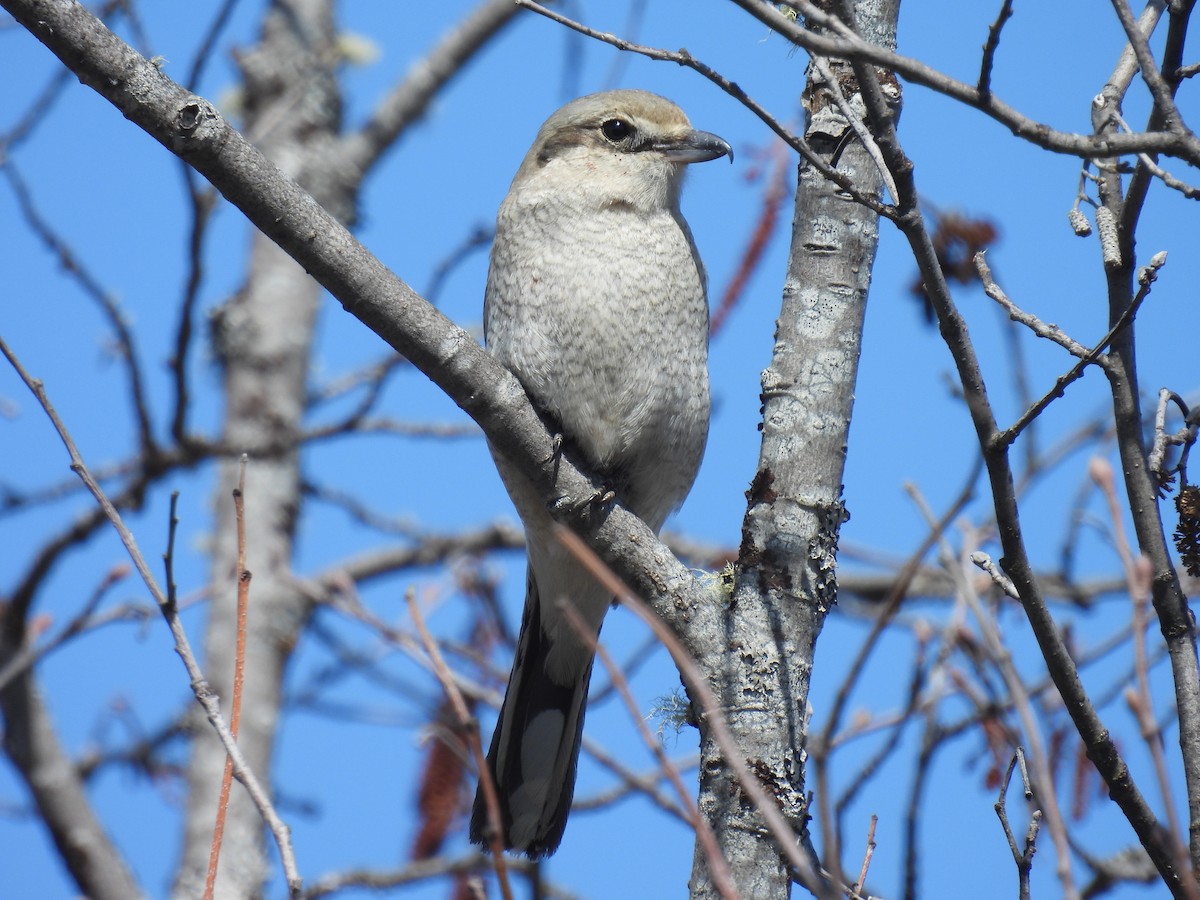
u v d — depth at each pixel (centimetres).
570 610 445
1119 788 578
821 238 728
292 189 653
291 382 1527
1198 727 581
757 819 629
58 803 1274
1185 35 559
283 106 1628
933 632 785
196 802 1292
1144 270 555
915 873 582
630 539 716
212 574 1422
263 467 1468
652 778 962
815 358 712
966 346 572
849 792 595
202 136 630
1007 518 575
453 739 955
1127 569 425
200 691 555
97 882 1270
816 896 431
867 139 596
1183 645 596
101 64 617
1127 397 621
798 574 682
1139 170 598
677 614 696
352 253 671
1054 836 407
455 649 1062
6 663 1275
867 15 745
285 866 502
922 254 569
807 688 669
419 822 1078
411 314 692
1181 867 409
